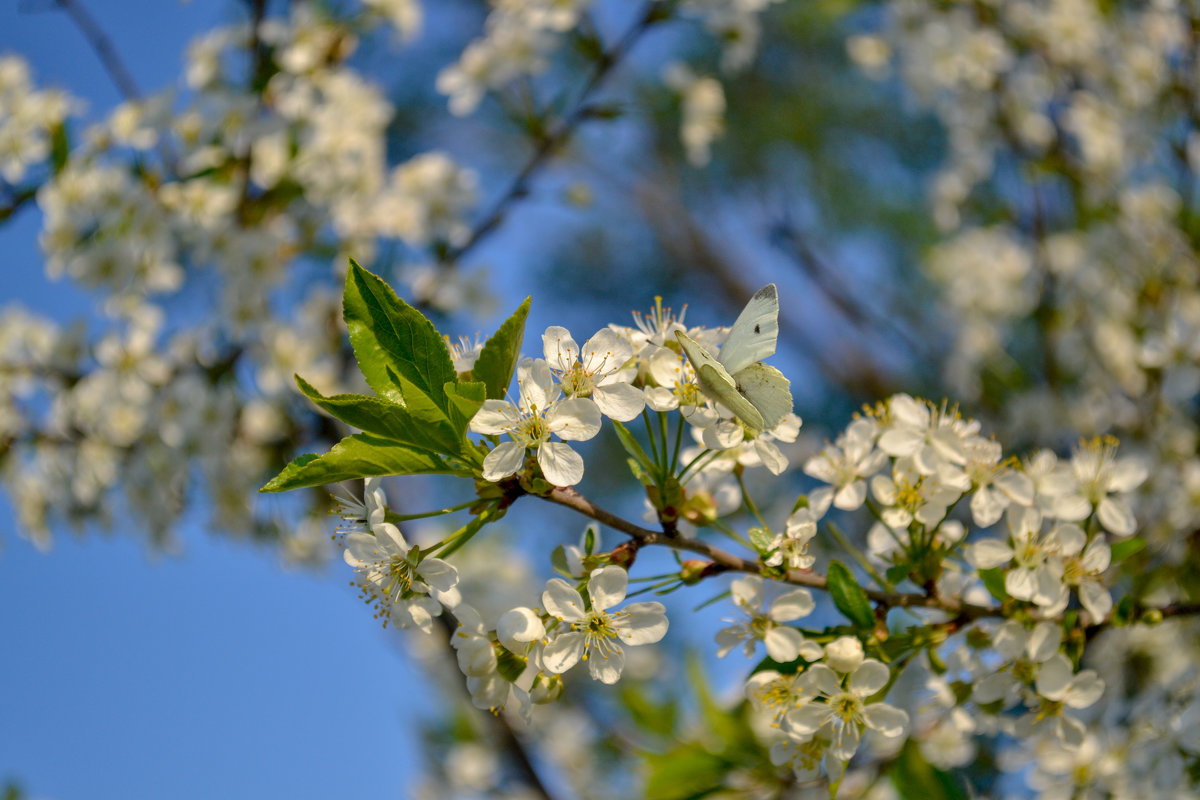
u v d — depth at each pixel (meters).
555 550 0.70
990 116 1.35
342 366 1.09
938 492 0.71
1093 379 1.17
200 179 1.01
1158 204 1.20
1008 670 0.71
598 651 0.68
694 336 0.71
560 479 0.67
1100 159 1.24
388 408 0.67
